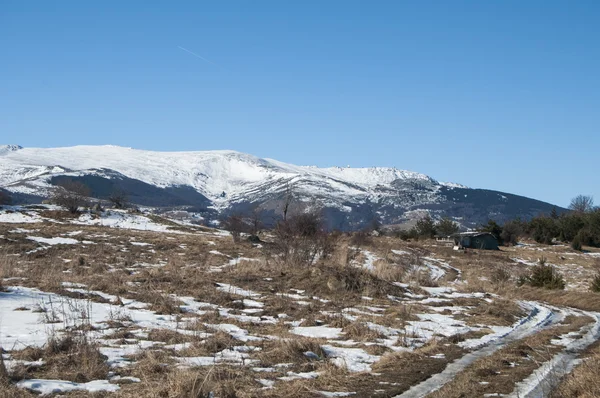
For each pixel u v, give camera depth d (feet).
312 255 96.27
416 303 69.67
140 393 28.09
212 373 30.42
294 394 30.19
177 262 106.42
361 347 43.32
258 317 52.90
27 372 30.73
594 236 269.64
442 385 33.91
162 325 45.29
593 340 51.90
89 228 180.34
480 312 65.98
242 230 163.73
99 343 38.06
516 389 32.76
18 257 106.01
